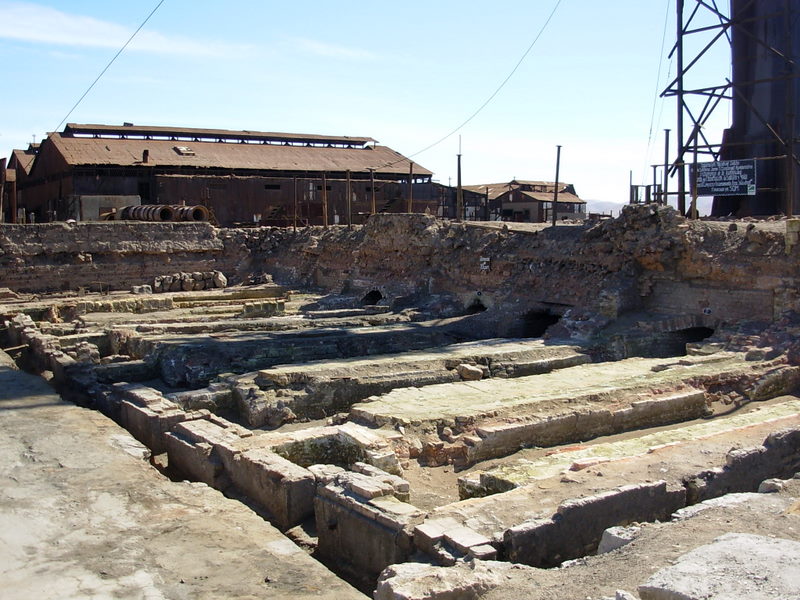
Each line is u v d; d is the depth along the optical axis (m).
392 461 13.05
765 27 30.25
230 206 54.91
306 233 45.44
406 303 33.12
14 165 65.81
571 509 9.27
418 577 7.48
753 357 19.75
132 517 10.10
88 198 49.56
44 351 22.67
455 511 9.80
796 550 5.58
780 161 30.38
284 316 31.73
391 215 37.22
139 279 43.25
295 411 17.73
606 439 15.58
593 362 21.88
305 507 11.52
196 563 8.77
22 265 39.75
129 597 7.95
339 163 61.00
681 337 23.95
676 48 28.56
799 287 20.94
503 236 31.47
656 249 24.33
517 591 7.21
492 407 15.65
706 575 5.23
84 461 12.27
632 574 6.96
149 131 59.78
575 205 72.25
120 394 17.33
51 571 8.52
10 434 13.73
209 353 20.86
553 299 27.05
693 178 28.06
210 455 13.16
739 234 23.33
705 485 10.73
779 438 11.95
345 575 10.16
